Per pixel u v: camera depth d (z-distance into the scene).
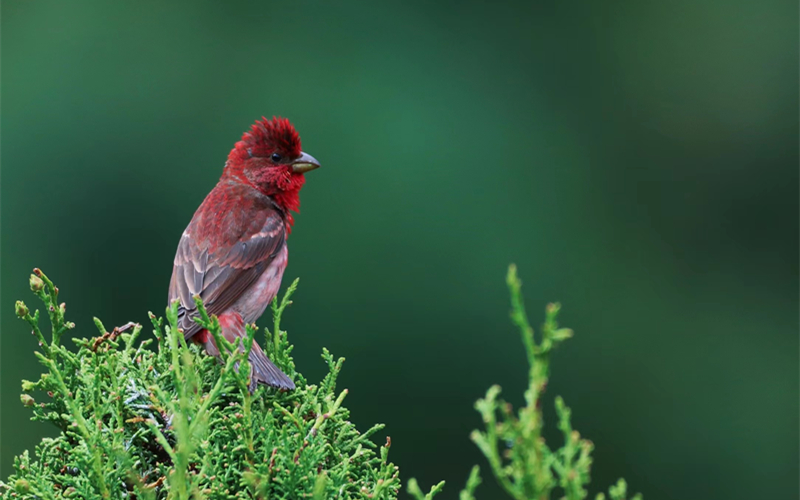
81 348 4.55
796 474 14.78
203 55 16.44
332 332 14.48
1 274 14.53
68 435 4.26
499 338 14.61
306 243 15.05
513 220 16.27
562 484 2.79
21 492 3.93
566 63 18.08
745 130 18.33
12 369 13.62
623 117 18.12
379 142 16.11
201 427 3.58
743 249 17.75
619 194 17.81
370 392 14.04
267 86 16.47
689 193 17.92
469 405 14.11
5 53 15.98
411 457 13.73
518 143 17.08
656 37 18.59
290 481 3.86
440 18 17.52
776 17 18.78
